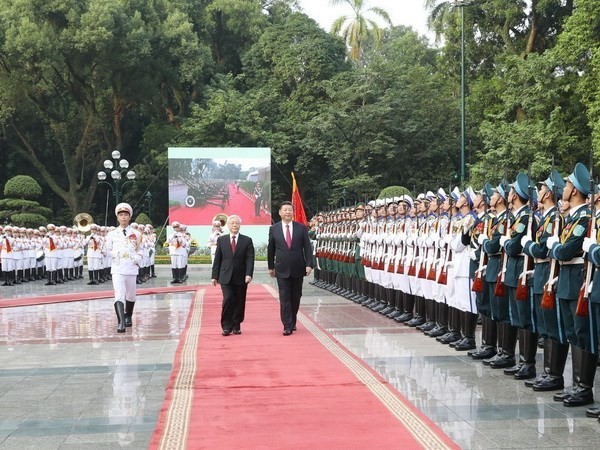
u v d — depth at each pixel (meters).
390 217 14.74
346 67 50.78
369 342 11.77
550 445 6.37
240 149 40.06
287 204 12.88
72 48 44.00
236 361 10.12
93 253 26.77
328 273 21.94
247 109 46.66
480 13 39.19
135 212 50.62
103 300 20.30
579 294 7.56
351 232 18.42
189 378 9.00
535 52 36.66
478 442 6.46
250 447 6.26
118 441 6.64
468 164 39.88
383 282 14.90
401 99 44.59
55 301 19.78
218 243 12.77
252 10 52.69
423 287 12.55
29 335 13.33
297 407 7.54
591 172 7.75
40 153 50.91
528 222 8.87
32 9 43.62
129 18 45.59
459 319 11.34
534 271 8.53
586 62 30.83
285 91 50.56
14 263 27.08
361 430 6.71
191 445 6.34
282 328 13.52
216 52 54.53
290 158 48.41
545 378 8.40
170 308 17.47
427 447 6.20
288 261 12.67
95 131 49.72
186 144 46.62
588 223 7.53
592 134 28.97
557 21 37.88
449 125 44.97
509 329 9.55
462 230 10.61
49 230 26.78
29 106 48.28
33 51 42.38
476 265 10.28
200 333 12.94
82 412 7.68
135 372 9.70
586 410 7.40
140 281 26.97
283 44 49.62
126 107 49.28
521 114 35.47
